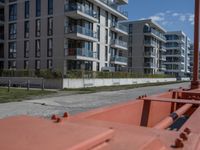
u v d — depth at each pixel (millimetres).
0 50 45156
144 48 76375
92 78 35562
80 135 1607
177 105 6379
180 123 4379
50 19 39750
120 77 44156
